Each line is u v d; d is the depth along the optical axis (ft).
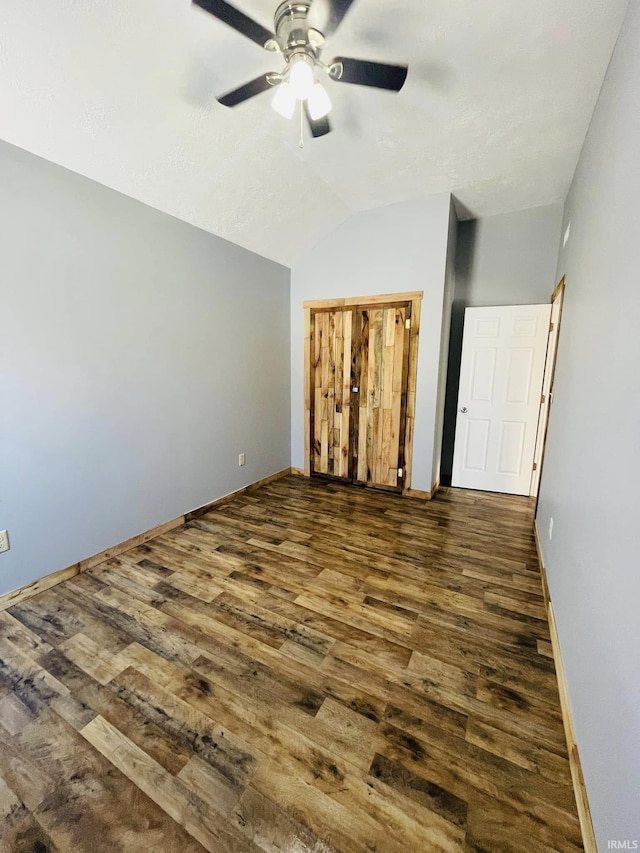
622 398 3.87
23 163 6.34
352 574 7.88
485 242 12.66
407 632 6.19
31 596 7.06
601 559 4.08
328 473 14.25
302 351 13.99
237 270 11.27
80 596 7.08
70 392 7.39
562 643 5.40
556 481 7.39
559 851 3.40
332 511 11.24
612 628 3.51
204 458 10.82
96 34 5.19
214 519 10.64
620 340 4.12
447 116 7.28
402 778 4.00
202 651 5.74
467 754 4.25
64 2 4.74
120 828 3.58
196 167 8.04
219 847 3.43
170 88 6.24
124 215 8.02
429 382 11.66
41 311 6.80
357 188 10.37
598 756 3.47
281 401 14.03
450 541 9.34
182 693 5.02
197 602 6.92
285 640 5.98
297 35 4.82
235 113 7.11
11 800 3.81
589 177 6.82
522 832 3.54
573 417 6.34
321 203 10.89
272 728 4.55
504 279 12.56
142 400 8.86
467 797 3.82
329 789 3.90
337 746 4.33
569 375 7.14
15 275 6.39
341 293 12.72
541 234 11.89
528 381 12.11
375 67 4.99
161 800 3.80
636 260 3.77
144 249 8.52
